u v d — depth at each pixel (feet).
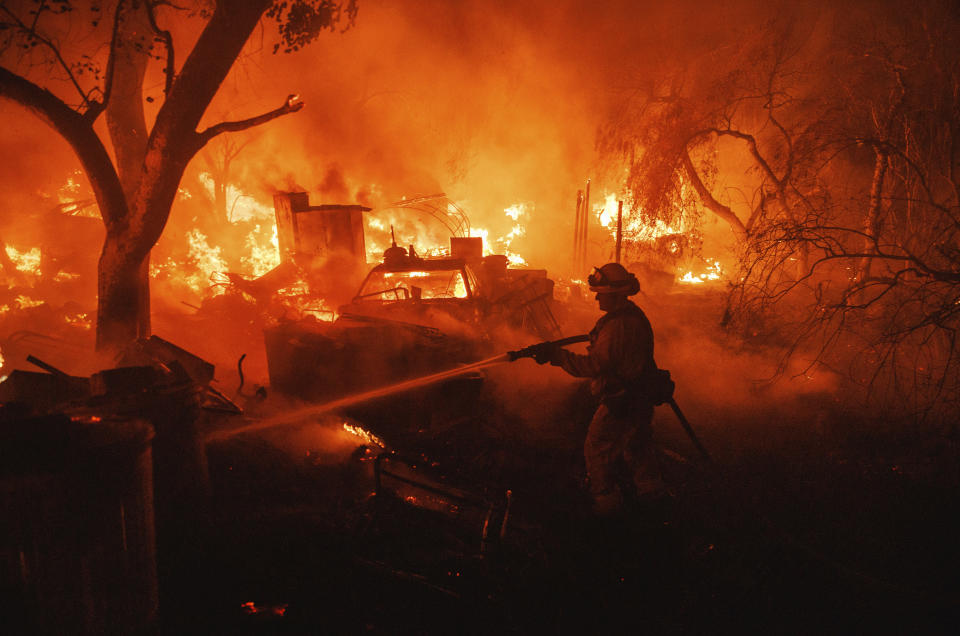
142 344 14.01
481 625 9.84
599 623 10.25
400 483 13.69
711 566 11.89
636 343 13.03
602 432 13.30
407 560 10.98
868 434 17.98
